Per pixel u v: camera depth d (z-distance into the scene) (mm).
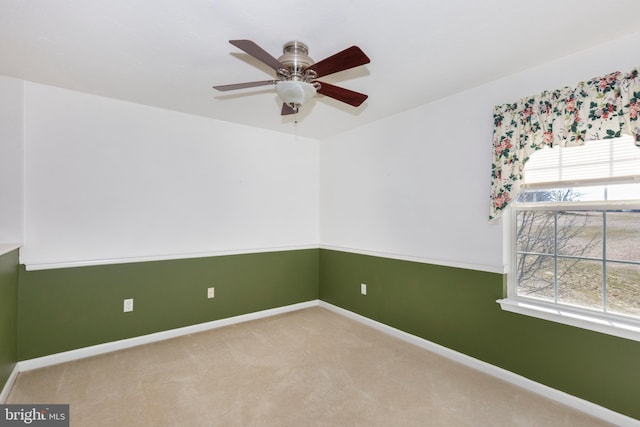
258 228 3852
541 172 2297
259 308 3850
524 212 2436
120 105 2943
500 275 2467
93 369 2547
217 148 3518
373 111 3217
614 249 2004
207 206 3463
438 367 2615
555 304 2264
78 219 2766
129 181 3000
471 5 1585
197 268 3387
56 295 2660
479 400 2150
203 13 1644
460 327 2717
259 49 1514
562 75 2131
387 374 2490
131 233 3018
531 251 2395
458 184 2758
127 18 1695
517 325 2359
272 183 3965
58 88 2666
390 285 3350
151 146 3109
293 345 3029
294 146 4160
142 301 3064
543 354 2221
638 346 1838
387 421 1934
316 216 4387
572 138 2047
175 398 2152
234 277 3646
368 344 3064
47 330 2621
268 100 2922
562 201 2221
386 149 3428
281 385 2320
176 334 3252
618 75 1870
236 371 2521
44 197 2623
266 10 1613
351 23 1730
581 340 2049
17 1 1544
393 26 1761
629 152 1898
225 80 2496
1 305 2090
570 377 2094
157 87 2643
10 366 2293
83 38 1895
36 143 2586
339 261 4020
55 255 2668
